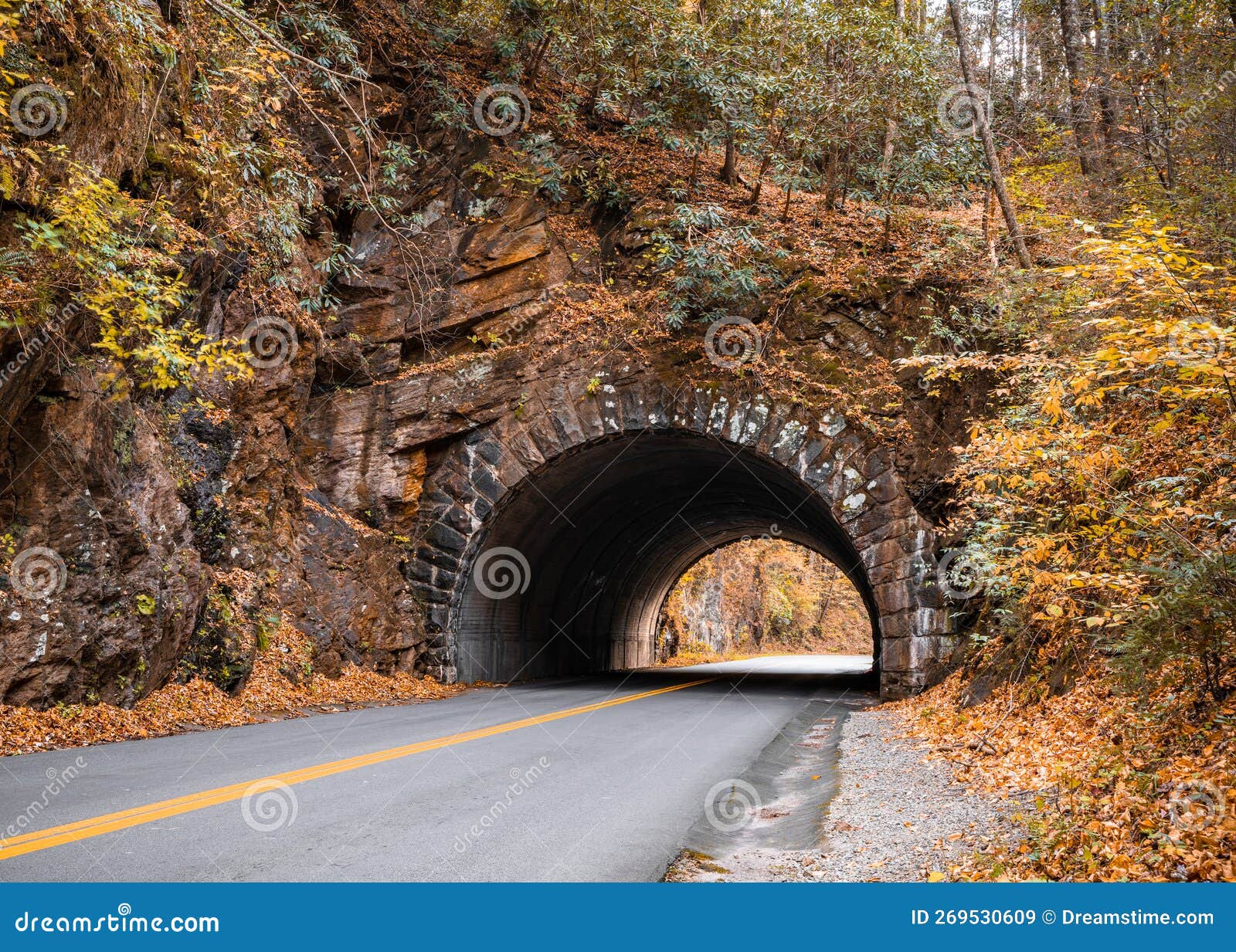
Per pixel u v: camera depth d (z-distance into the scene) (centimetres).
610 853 565
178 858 523
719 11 2183
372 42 2192
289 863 519
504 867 526
